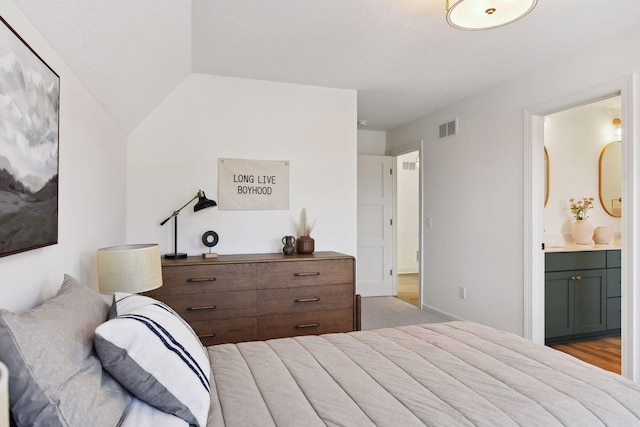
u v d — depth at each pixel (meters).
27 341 0.85
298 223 3.50
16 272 1.19
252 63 3.02
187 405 1.05
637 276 2.38
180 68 2.91
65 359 0.92
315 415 1.11
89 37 1.58
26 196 1.19
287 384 1.32
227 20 2.34
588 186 4.17
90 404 0.90
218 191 3.28
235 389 1.27
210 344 2.80
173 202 3.18
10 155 1.08
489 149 3.57
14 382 0.81
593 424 1.09
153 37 2.06
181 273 2.74
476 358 1.53
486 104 3.61
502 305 3.43
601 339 3.61
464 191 3.90
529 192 3.15
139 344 1.03
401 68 3.11
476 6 1.88
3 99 1.03
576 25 2.38
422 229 4.62
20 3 1.14
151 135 3.13
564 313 3.42
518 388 1.26
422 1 2.12
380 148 5.54
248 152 3.37
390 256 5.42
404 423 1.06
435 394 1.24
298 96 3.51
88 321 1.13
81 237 1.87
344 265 3.12
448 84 3.49
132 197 3.09
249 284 2.88
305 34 2.53
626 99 2.43
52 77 1.39
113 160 2.57
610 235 3.95
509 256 3.35
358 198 5.28
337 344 1.74
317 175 3.56
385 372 1.41
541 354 1.57
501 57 2.89
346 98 3.64
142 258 1.92
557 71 2.91
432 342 1.75
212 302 2.81
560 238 4.03
